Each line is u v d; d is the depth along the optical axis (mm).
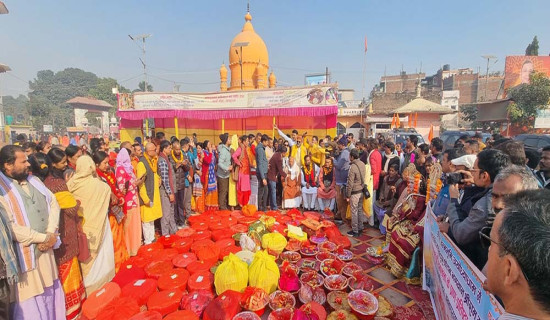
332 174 6562
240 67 15461
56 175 3074
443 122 34281
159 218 5258
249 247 4176
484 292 1632
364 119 28516
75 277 3088
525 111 18484
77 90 83875
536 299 847
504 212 1042
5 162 2408
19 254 2391
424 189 4137
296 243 4480
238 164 6480
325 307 3141
